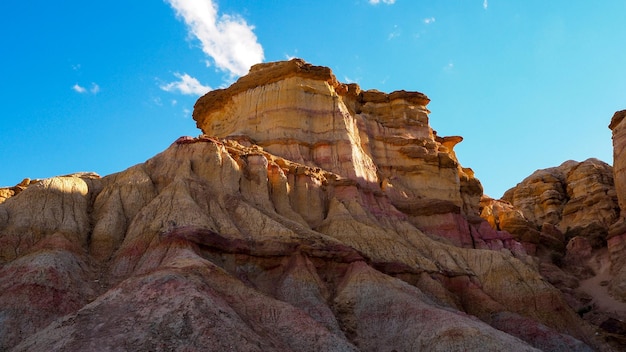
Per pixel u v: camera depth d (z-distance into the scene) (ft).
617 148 297.33
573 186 359.87
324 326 137.69
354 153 248.52
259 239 169.48
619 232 272.72
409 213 248.93
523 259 249.34
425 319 146.92
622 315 221.25
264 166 208.95
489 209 322.55
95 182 191.31
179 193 177.88
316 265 172.04
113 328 114.21
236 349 114.62
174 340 112.68
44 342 110.83
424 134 295.89
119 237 166.71
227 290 140.15
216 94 281.13
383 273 181.78
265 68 274.36
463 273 205.87
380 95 299.99
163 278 130.41
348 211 212.84
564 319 192.44
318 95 260.62
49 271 137.08
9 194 214.69
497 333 141.38
